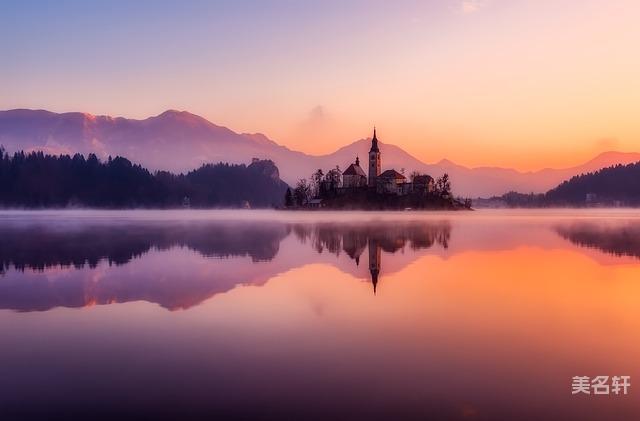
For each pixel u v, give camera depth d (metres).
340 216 191.62
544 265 43.50
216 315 23.86
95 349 18.39
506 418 12.68
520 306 25.94
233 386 14.66
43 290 30.73
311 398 13.79
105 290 30.72
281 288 31.33
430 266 42.56
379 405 13.34
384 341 19.34
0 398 13.90
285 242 68.31
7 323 22.45
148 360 17.09
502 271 39.50
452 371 15.94
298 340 19.48
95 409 13.18
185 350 18.23
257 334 20.39
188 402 13.55
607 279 35.44
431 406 13.30
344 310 24.94
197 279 35.19
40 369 16.25
